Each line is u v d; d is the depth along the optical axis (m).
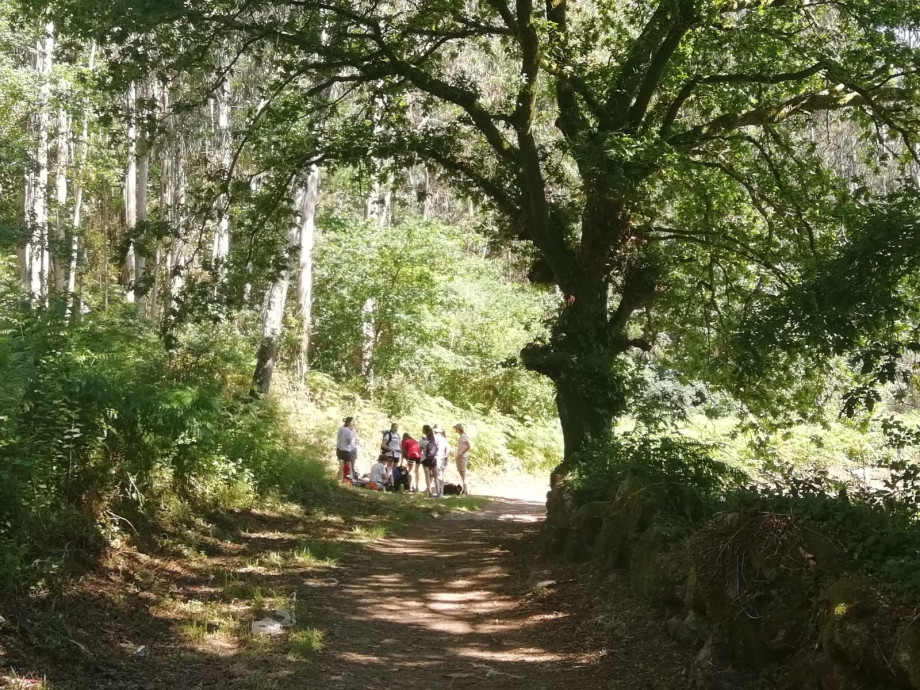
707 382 14.05
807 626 5.72
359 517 14.84
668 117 12.59
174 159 29.02
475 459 26.92
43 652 5.67
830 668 5.29
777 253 13.11
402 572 10.64
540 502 21.75
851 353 7.64
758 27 11.64
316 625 7.75
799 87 13.49
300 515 13.66
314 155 13.20
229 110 25.52
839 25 12.61
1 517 6.60
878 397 7.25
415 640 7.70
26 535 6.77
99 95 21.89
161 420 9.69
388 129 13.93
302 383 23.98
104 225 36.31
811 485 6.83
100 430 8.50
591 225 12.38
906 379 7.72
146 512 9.66
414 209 34.56
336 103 13.06
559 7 12.95
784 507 6.43
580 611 8.32
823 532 6.04
